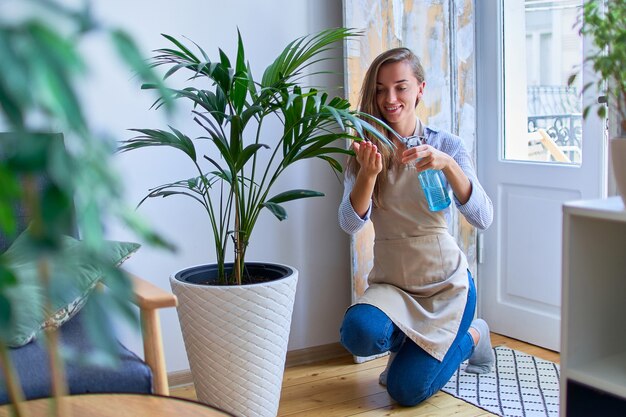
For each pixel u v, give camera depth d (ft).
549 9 10.39
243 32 9.74
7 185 2.05
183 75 9.43
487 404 8.83
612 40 4.84
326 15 10.29
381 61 8.75
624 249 5.25
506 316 11.41
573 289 5.04
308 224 10.44
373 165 8.29
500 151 11.28
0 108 1.94
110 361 2.44
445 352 8.63
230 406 7.80
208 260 9.80
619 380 4.81
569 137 10.36
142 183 9.34
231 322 7.63
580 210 4.85
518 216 11.10
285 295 7.88
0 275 2.34
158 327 6.03
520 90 10.93
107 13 8.98
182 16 9.37
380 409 8.80
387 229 8.91
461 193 8.54
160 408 5.02
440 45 10.87
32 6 1.94
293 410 8.84
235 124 7.73
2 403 5.48
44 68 1.85
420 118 10.80
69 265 2.36
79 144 2.19
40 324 6.17
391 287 8.88
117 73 8.99
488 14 11.16
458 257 8.87
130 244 7.16
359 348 8.55
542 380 9.55
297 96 7.45
